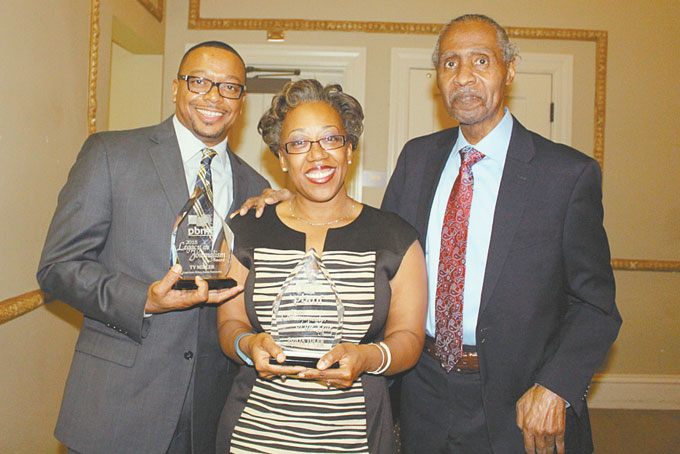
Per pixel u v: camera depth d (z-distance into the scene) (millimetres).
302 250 1333
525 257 1413
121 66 3494
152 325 1442
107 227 1463
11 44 1855
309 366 1156
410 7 3469
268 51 3479
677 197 3533
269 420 1240
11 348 1912
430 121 3529
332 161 1320
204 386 1502
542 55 3492
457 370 1474
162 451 1418
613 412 3520
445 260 1508
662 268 3512
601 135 3494
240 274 1380
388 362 1230
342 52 3479
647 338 3576
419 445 1530
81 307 1382
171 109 3504
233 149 3598
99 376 1427
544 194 1430
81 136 2441
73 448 1401
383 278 1316
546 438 1342
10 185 1871
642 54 3506
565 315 1448
